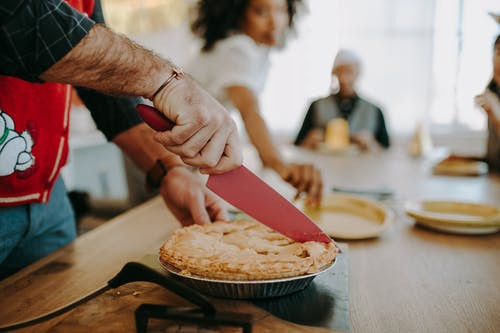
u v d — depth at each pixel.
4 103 0.56
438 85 2.93
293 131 3.15
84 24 0.40
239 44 1.25
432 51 2.89
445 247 0.67
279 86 3.09
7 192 0.61
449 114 2.96
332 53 2.99
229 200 0.52
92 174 2.75
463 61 2.62
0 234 0.62
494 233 0.74
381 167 1.52
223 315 0.40
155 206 0.95
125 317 0.44
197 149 0.46
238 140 0.49
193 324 0.41
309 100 3.09
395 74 2.97
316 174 0.89
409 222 0.81
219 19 1.31
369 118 2.70
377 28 2.92
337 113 2.72
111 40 0.41
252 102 1.14
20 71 0.41
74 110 2.62
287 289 0.47
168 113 0.44
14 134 0.59
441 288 0.53
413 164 1.58
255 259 0.48
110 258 0.63
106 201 1.88
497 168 1.42
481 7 1.79
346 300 0.48
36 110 0.61
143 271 0.42
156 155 0.74
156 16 3.17
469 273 0.57
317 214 0.88
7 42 0.38
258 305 0.47
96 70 0.42
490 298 0.50
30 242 0.70
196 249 0.51
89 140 2.48
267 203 0.54
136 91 0.44
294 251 0.52
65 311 0.45
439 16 2.83
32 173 0.63
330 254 0.51
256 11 1.31
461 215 0.83
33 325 0.43
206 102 0.45
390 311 0.47
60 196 0.77
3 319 0.45
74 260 0.62
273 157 1.00
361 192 1.06
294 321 0.43
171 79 0.44
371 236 0.70
